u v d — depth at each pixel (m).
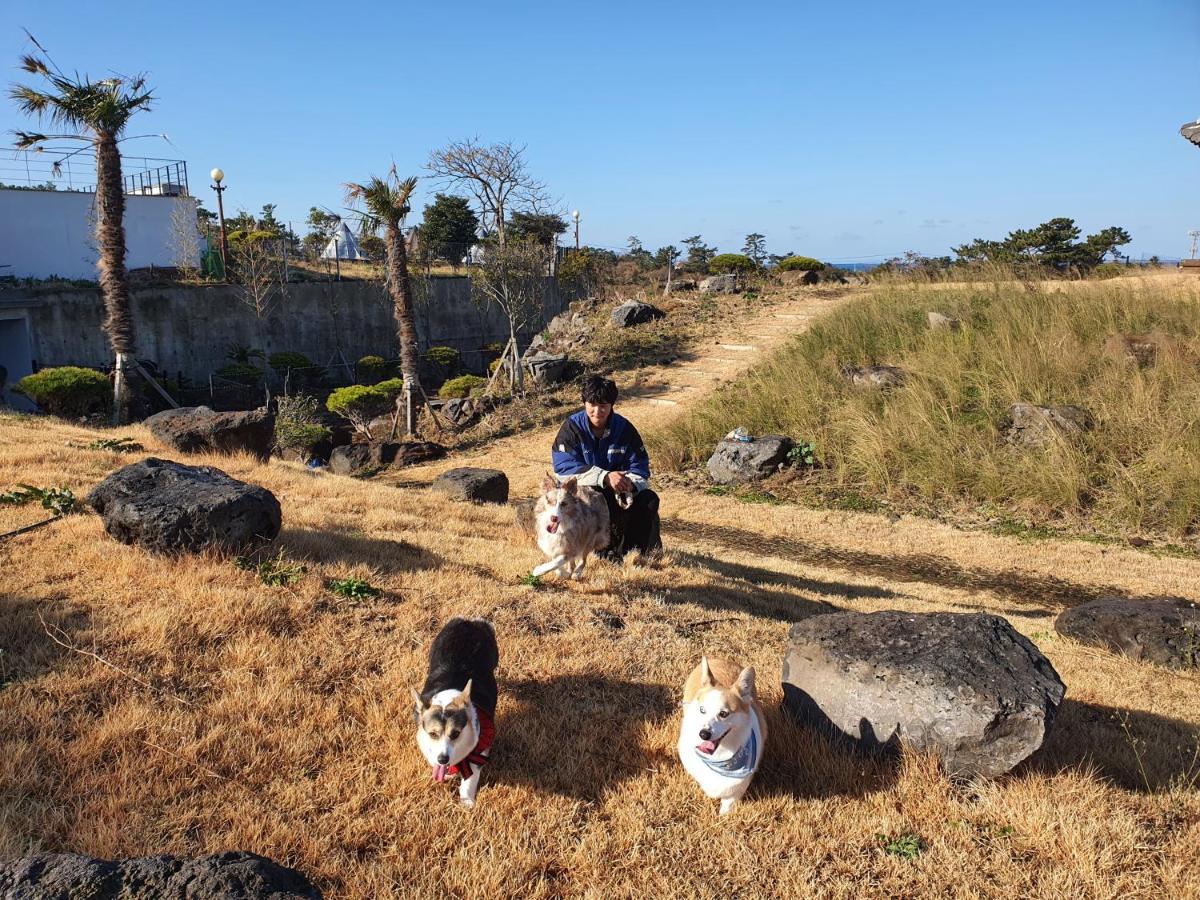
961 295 24.33
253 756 4.07
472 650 4.39
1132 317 19.31
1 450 10.21
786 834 3.86
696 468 19.08
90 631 5.04
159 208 34.03
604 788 4.17
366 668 5.10
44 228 31.17
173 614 5.32
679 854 3.71
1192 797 4.33
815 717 4.69
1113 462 14.72
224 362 31.58
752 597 8.16
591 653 5.70
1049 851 3.79
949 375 18.78
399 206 24.70
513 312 28.61
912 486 16.06
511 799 3.97
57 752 3.91
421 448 22.33
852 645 4.77
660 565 8.68
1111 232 42.34
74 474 9.30
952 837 3.88
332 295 34.56
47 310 26.97
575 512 6.75
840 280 36.06
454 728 3.59
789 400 20.11
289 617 5.63
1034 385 17.33
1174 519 13.28
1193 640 7.40
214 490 6.68
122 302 20.92
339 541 7.70
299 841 3.52
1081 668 6.83
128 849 3.31
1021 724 4.12
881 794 4.16
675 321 31.00
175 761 3.94
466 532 9.45
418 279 36.88
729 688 3.88
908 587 10.91
